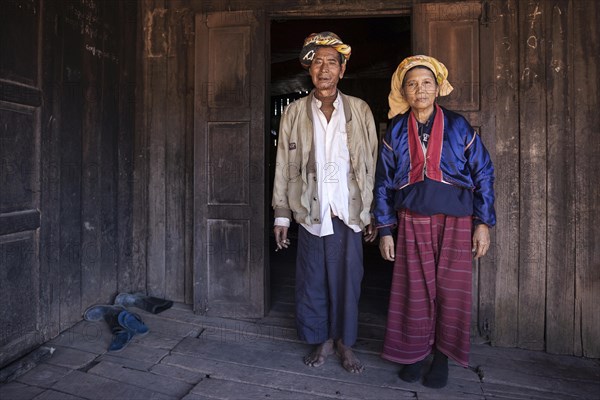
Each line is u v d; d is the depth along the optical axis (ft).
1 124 6.76
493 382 6.97
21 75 7.11
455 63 8.29
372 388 6.69
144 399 6.33
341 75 7.18
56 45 7.89
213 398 6.40
